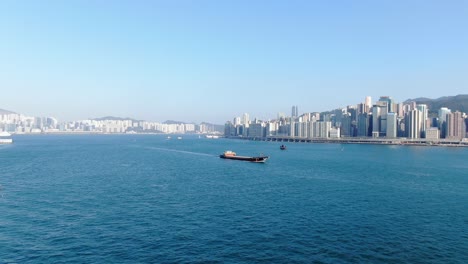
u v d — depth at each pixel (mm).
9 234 58688
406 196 93250
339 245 54594
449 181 121375
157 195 90500
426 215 73188
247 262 48031
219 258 49219
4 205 78688
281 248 53062
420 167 166125
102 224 64250
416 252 52281
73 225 63656
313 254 50906
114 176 125250
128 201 83125
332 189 102250
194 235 58438
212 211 74125
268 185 108500
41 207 76938
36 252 51156
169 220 67125
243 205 79875
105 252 51094
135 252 51125
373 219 69375
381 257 50219
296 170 150250
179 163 175750
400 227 64375
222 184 109750
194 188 101688
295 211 74875
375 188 104938
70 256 49719
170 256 49750
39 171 137750
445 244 55750
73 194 91250
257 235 58719
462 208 79938
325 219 68875
